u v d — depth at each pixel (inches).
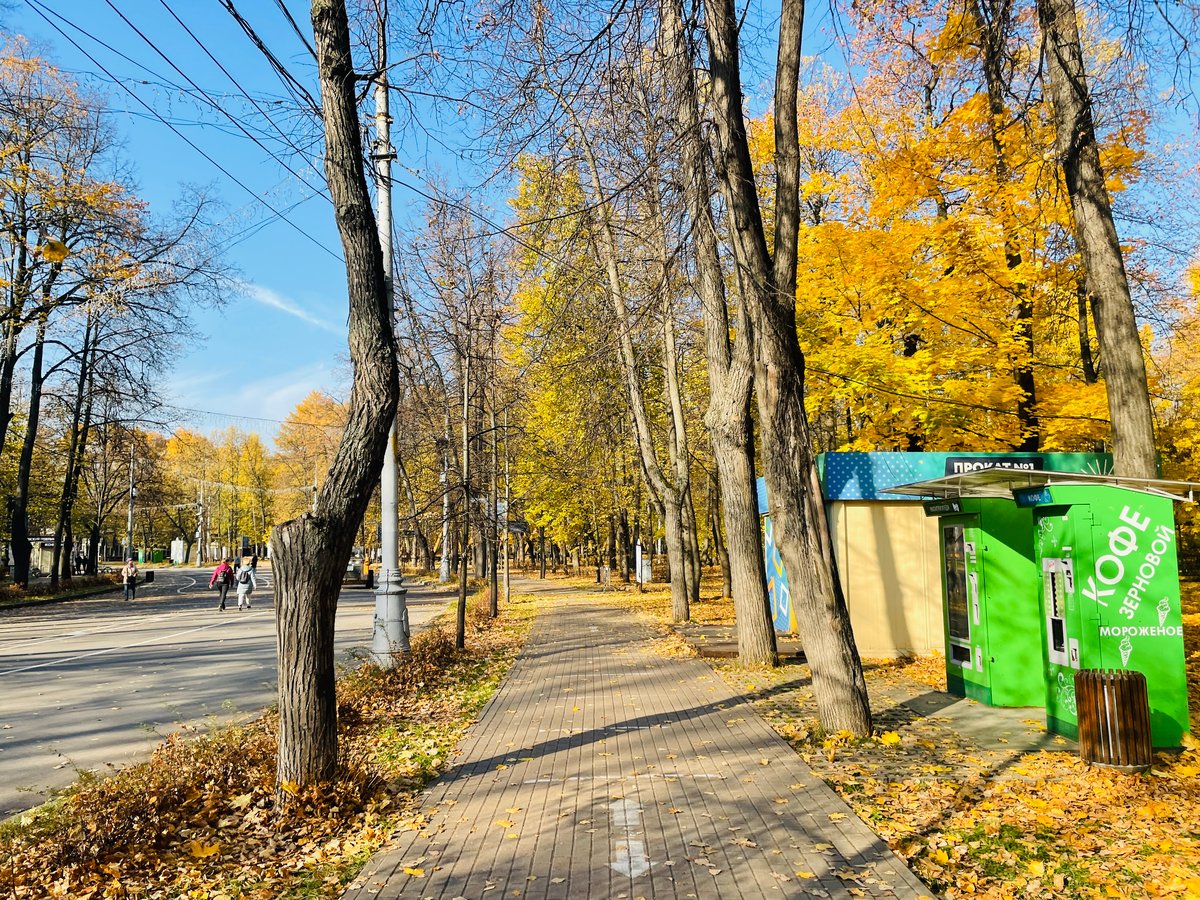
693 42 344.2
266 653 649.0
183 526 3759.8
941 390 649.0
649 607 1036.5
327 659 251.9
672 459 1139.9
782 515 334.3
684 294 453.7
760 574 527.8
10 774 300.4
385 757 304.7
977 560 393.1
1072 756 288.4
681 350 944.3
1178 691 303.7
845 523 578.2
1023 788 252.4
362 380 263.0
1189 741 300.4
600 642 681.6
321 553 249.9
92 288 1096.2
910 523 578.6
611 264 692.1
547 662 568.4
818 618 328.8
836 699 323.6
